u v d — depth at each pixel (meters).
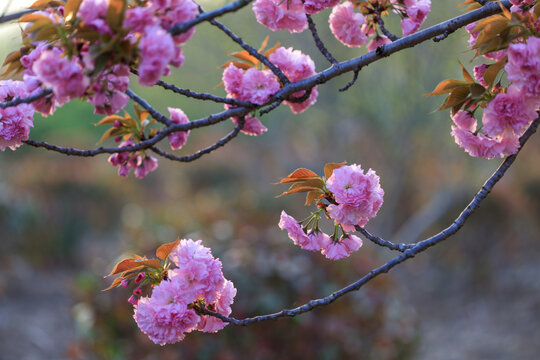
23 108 1.68
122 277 1.68
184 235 5.39
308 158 11.95
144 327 1.59
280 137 13.02
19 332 7.48
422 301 8.88
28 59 1.49
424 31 1.81
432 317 8.40
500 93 1.55
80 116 19.64
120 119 1.90
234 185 13.23
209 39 12.39
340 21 2.00
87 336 4.84
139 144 1.68
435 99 9.39
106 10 1.29
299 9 1.89
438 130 9.56
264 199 9.88
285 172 12.49
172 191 13.89
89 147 14.96
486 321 8.01
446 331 7.89
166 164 14.78
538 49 1.46
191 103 17.03
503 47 1.54
